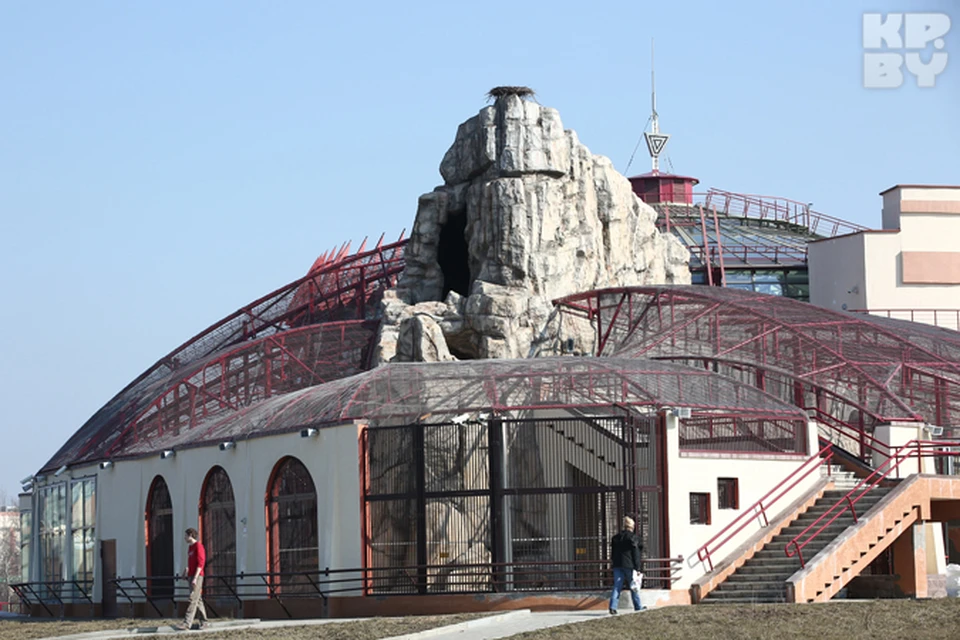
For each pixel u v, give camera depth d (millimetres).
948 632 33781
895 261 93188
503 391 49719
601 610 43656
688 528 48531
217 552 56812
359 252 101250
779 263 108562
